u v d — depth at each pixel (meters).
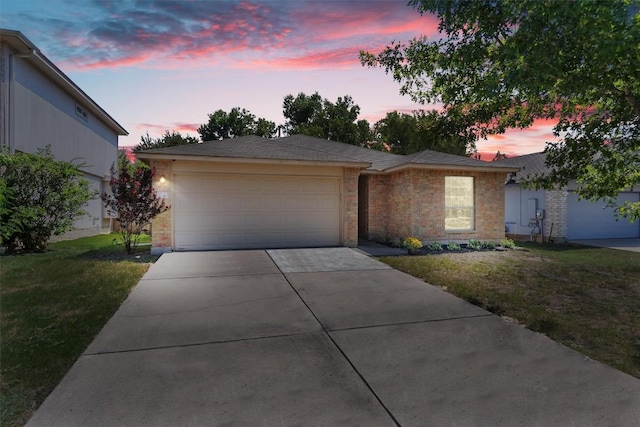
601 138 5.55
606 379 3.05
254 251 9.67
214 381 2.95
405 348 3.67
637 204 6.16
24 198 9.89
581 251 11.43
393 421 2.44
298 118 38.88
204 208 9.91
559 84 3.91
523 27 3.56
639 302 5.57
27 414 2.50
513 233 16.09
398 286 6.24
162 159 9.52
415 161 11.68
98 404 2.58
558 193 13.98
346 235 10.94
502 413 2.54
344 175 10.93
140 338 3.84
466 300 5.51
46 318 4.45
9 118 10.22
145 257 8.96
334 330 4.16
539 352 3.60
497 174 12.50
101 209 17.64
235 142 11.69
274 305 5.11
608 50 3.29
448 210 12.09
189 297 5.44
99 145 17.42
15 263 8.09
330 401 2.68
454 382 2.98
